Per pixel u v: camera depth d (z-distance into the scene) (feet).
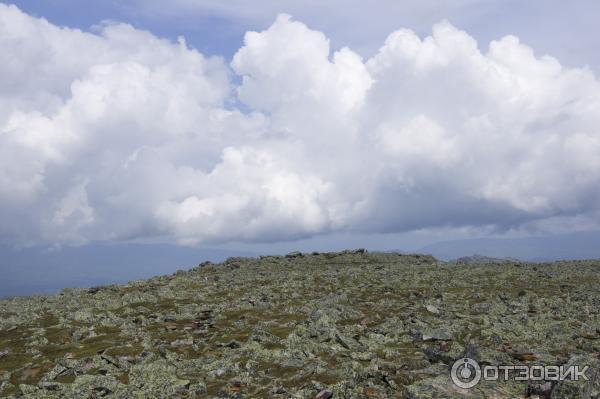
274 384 65.82
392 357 73.31
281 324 100.68
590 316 95.30
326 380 64.49
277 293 137.90
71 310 125.90
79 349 90.12
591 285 135.74
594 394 52.29
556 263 195.93
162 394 65.21
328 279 159.53
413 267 185.37
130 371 76.18
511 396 52.54
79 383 71.41
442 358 69.41
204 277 176.04
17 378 77.87
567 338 77.71
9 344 96.94
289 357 77.61
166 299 137.90
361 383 60.39
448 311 106.63
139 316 114.73
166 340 93.09
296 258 226.38
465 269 175.73
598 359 62.44
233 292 145.07
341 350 79.15
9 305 140.67
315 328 93.20
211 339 92.32
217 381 69.15
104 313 120.16
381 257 226.99
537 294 124.47
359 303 121.08
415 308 111.65
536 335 80.69
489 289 134.62
